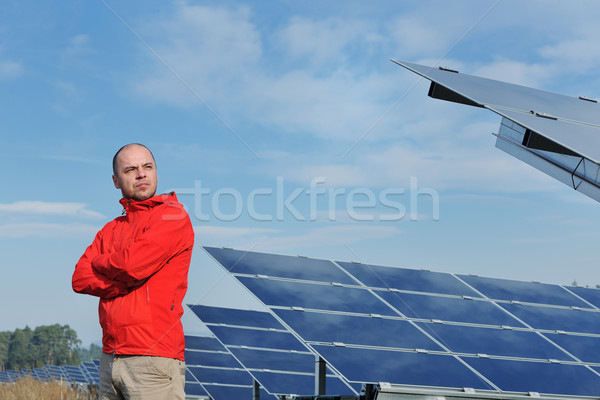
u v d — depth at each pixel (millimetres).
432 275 9602
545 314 8867
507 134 5941
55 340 103938
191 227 4230
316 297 8141
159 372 3889
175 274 4070
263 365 11812
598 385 7000
